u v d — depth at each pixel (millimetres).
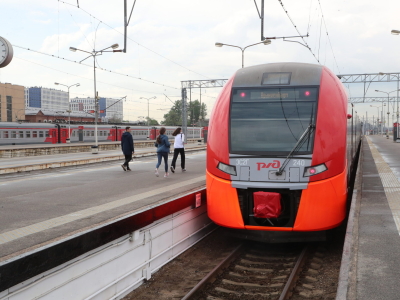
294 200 6996
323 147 7027
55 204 8742
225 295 6070
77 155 29562
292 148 7066
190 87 44250
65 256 4973
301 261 7277
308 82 7688
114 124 56531
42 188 11414
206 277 6426
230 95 7883
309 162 6926
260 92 7742
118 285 6043
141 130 59469
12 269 4246
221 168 7352
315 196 6875
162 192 10094
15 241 5707
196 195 8766
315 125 7168
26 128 43562
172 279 6781
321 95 7484
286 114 7410
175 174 14375
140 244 6645
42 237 5906
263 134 7316
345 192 7328
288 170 6941
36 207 8398
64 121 51969
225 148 7387
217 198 7375
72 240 5086
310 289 6141
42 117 90062
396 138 49969
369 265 5051
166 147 13406
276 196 6773
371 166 15719
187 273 7043
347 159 8023
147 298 6062
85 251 5309
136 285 6457
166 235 7492
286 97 7582
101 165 20078
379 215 7383
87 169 17547
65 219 7156
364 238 6078
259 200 6828
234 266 7297
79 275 5266
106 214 7543
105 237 5699
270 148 7148
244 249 8266
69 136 48312
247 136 7371
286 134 7223
